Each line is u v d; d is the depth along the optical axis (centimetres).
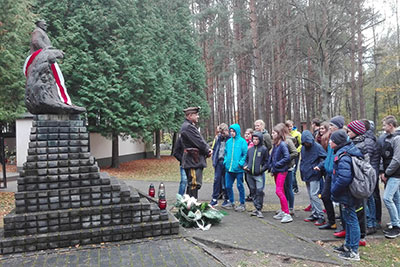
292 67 1747
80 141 472
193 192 609
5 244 410
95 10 1426
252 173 617
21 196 435
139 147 2436
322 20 1664
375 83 2144
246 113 2386
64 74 1369
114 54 1448
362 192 397
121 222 466
